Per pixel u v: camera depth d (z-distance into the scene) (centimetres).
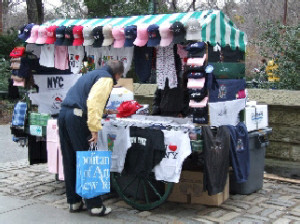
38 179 568
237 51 479
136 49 512
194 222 406
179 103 519
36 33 513
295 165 591
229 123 453
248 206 459
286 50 748
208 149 406
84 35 464
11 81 566
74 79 531
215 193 418
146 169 420
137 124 436
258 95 619
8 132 1005
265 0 2678
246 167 464
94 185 401
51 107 546
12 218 415
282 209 450
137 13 1320
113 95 521
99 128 392
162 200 430
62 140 420
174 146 406
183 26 399
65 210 441
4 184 540
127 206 460
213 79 404
